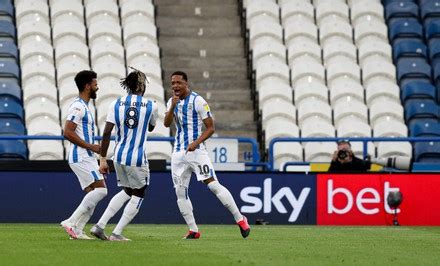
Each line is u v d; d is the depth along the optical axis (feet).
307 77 244.83
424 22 265.34
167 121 133.28
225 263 99.76
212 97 246.68
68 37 249.14
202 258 105.09
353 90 241.55
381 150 229.45
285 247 123.24
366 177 184.34
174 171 135.64
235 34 266.36
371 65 249.14
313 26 259.60
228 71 254.27
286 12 263.70
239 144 234.17
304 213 183.01
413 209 185.16
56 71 240.94
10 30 247.70
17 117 224.74
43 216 181.47
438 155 229.86
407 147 229.66
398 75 249.55
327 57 252.42
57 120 228.02
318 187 183.52
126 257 104.22
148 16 260.83
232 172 182.80
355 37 259.80
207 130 133.18
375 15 265.13
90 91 132.16
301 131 231.50
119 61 244.63
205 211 183.32
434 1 266.98
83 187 132.67
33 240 128.57
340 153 188.75
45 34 248.93
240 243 128.98
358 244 131.13
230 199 134.21
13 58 240.53
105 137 127.65
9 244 120.98
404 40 257.96
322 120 233.76
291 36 257.55
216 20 268.21
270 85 240.53
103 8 257.96
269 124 230.68
